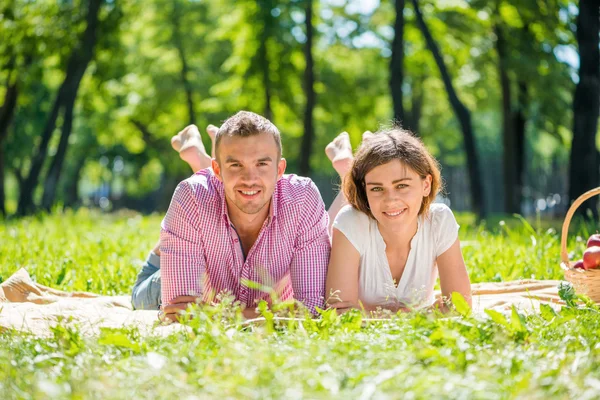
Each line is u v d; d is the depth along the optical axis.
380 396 1.92
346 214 4.03
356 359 2.43
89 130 32.50
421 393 1.99
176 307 3.75
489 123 44.69
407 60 22.39
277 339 2.81
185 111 27.39
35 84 25.42
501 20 17.86
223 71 25.98
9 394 2.15
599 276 4.12
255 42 21.88
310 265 4.00
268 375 2.16
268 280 4.00
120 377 2.27
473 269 6.09
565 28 17.19
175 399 2.09
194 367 2.39
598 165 13.38
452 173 42.09
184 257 3.85
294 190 4.04
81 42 17.69
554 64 17.80
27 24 18.67
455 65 21.84
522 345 2.80
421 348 2.47
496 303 4.48
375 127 24.00
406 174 3.80
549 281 5.24
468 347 2.55
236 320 2.93
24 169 34.50
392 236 4.01
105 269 6.19
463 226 8.38
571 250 6.71
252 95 23.16
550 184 38.91
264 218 3.95
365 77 23.58
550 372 2.28
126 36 24.02
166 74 26.06
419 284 4.11
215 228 3.88
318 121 26.02
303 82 22.97
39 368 2.51
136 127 29.86
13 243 7.71
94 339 2.84
